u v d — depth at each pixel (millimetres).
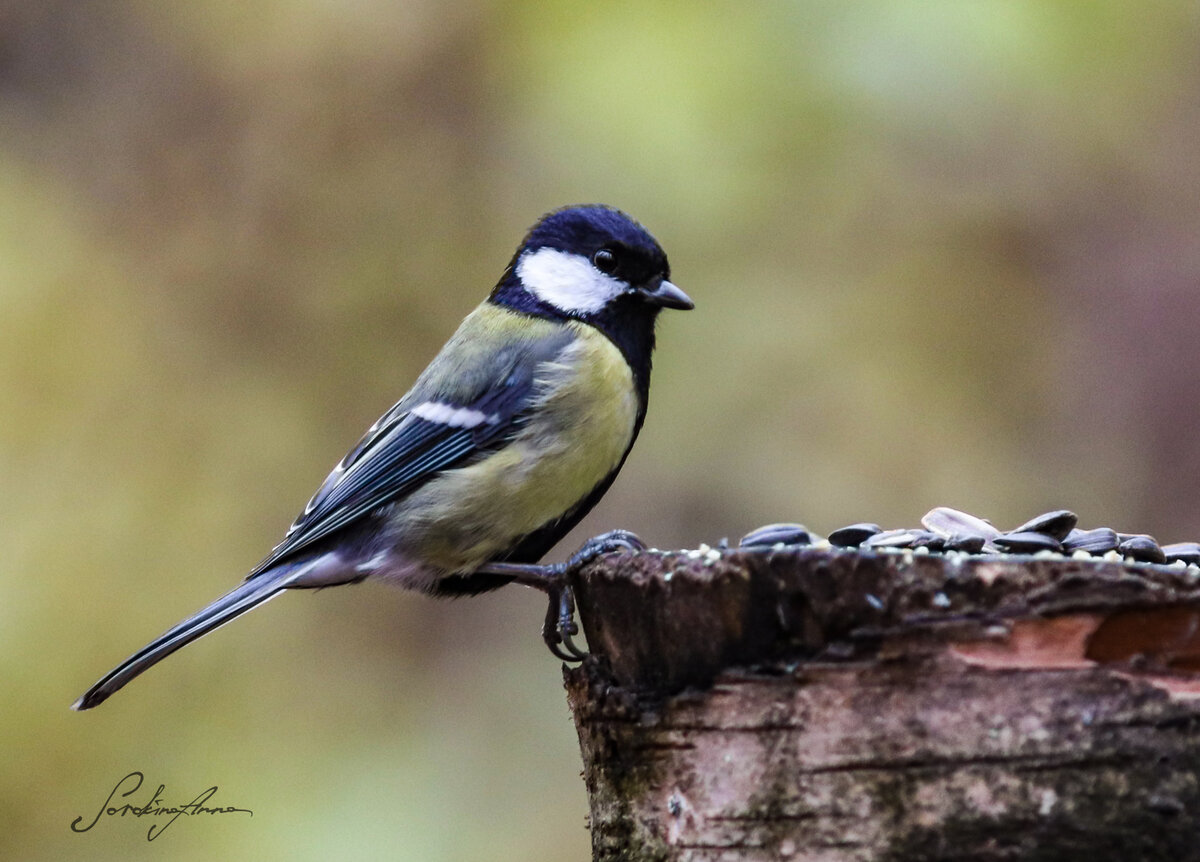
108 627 11000
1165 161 12758
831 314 11984
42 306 11859
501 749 11695
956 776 4434
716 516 11766
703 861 4727
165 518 11492
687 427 11859
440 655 12156
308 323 12430
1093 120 12562
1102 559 4840
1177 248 12734
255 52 12828
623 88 11711
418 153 12648
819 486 11633
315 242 12578
